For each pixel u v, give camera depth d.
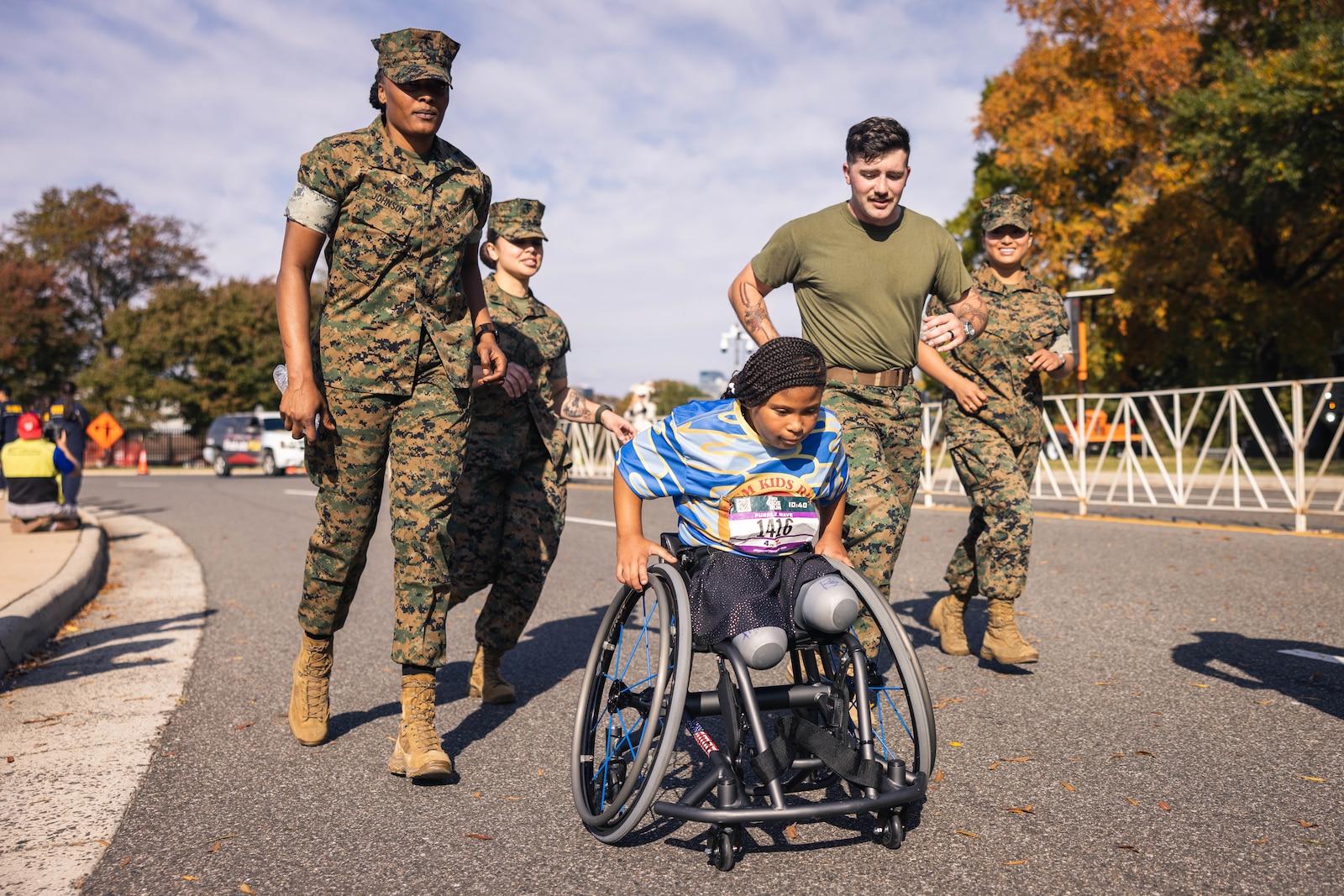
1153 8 26.23
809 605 2.54
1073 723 3.65
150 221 64.00
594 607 6.32
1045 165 27.08
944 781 3.10
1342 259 28.42
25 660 5.10
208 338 48.94
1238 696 3.92
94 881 2.54
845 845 2.64
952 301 3.99
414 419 3.32
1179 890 2.32
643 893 2.39
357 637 5.58
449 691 4.45
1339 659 4.41
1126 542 8.46
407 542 3.26
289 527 12.32
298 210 3.23
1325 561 7.09
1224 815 2.77
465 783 3.23
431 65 3.19
